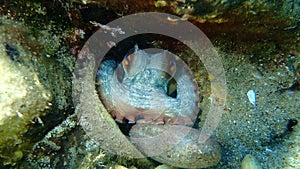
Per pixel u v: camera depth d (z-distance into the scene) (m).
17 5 0.24
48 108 0.22
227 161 0.30
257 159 0.29
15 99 0.20
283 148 0.29
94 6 0.24
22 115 0.20
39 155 0.24
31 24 0.24
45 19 0.25
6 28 0.23
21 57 0.22
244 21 0.24
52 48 0.25
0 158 0.21
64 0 0.24
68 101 0.25
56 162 0.26
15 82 0.20
